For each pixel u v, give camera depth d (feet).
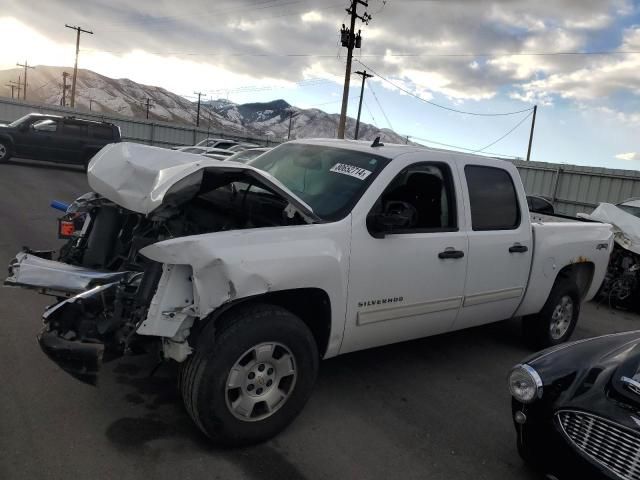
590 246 18.72
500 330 20.13
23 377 12.23
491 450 11.60
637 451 8.16
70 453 9.70
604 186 62.54
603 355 10.17
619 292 27.35
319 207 12.11
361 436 11.50
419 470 10.55
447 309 14.01
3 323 15.14
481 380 15.23
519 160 70.44
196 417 9.89
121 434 10.48
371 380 14.40
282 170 14.26
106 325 9.92
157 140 117.50
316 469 10.13
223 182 11.38
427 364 16.02
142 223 12.59
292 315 10.76
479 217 14.76
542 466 9.50
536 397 9.66
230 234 9.95
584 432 8.87
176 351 9.63
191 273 9.59
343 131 107.24
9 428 10.21
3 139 60.08
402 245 12.54
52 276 10.80
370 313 12.19
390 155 13.20
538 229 16.65
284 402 10.87
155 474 9.41
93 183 11.59
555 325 18.34
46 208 35.32
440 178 14.01
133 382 12.64
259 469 9.90
